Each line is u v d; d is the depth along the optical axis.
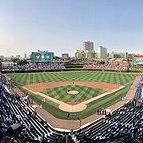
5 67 176.00
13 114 61.06
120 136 41.00
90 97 90.44
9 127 43.38
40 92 100.12
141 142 39.69
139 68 185.38
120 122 56.69
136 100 84.31
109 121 59.41
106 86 114.88
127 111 66.81
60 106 77.94
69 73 168.12
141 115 61.28
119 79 139.25
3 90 88.44
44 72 172.62
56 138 45.47
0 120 51.66
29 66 184.00
